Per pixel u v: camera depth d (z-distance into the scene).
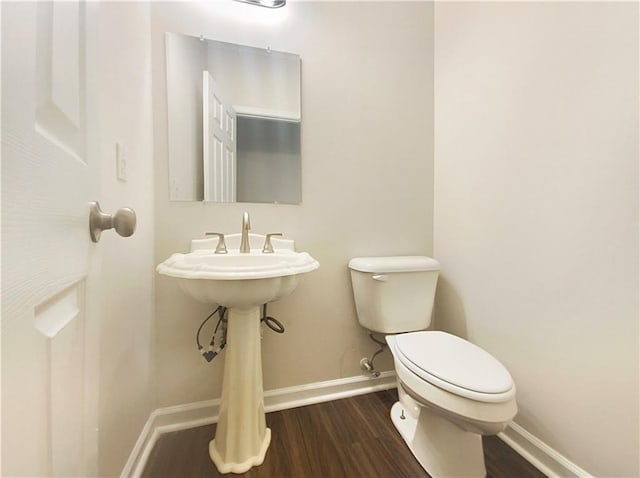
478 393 0.82
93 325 0.52
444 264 1.54
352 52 1.47
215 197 1.29
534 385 1.07
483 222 1.30
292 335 1.39
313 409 1.35
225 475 1.00
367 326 1.37
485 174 1.28
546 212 1.03
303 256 1.12
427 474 1.00
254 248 1.29
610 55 0.85
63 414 0.40
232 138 1.31
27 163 0.32
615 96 0.84
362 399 1.44
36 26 0.35
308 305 1.41
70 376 0.43
